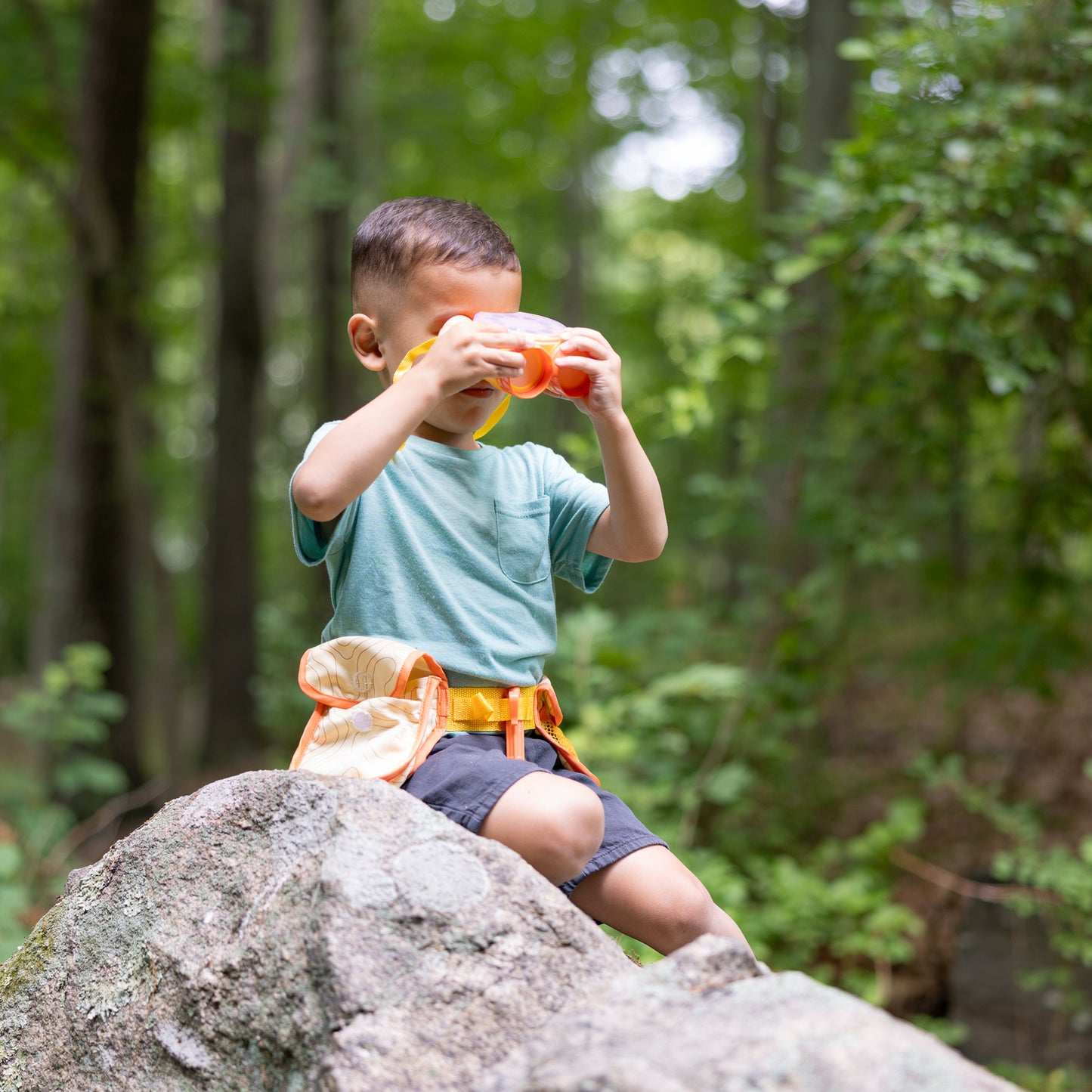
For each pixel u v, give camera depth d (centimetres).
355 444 160
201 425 1612
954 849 549
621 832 175
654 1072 119
